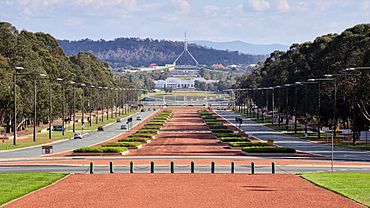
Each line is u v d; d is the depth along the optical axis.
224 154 125.44
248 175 86.94
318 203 63.00
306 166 101.06
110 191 71.19
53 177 83.56
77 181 80.25
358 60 165.62
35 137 177.75
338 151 135.25
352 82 160.88
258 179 82.31
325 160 112.25
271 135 195.38
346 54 181.12
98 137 189.50
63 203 62.91
